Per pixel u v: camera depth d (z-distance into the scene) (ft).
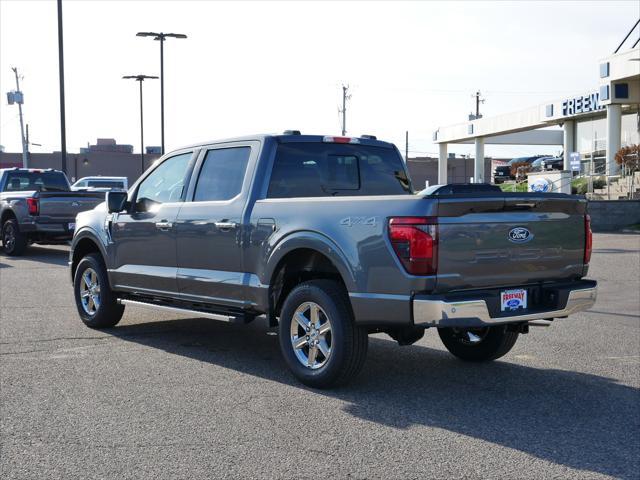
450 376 21.25
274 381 20.54
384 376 21.25
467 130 158.92
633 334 27.50
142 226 25.52
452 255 17.75
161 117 137.18
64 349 24.54
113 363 22.54
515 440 15.75
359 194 23.81
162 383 20.21
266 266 20.95
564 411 17.85
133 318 30.89
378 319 18.16
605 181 105.29
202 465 14.28
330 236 19.16
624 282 41.83
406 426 16.65
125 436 15.89
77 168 232.73
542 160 153.28
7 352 24.02
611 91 100.32
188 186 24.41
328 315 19.24
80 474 13.84
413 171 240.53
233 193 22.72
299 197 22.50
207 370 21.71
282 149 22.50
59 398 18.72
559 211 19.70
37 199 56.54
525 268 19.02
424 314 17.44
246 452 14.97
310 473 13.89
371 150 24.53
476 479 13.64
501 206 18.42
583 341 26.25
